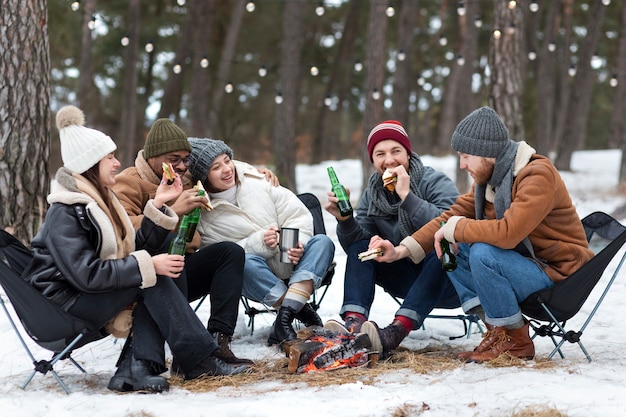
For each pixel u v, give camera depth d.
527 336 3.48
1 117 5.96
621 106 22.89
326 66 27.36
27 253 3.21
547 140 20.33
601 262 3.23
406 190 3.89
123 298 3.06
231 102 26.81
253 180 4.18
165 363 3.35
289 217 4.15
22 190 6.00
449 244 3.59
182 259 3.12
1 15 5.98
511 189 3.42
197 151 3.99
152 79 26.41
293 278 3.85
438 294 3.79
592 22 20.17
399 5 23.92
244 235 4.05
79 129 3.10
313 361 3.36
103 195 3.17
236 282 3.58
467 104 19.28
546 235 3.46
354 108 29.84
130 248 3.20
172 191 3.31
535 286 3.36
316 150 25.48
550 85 20.61
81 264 2.93
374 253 3.66
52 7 15.44
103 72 25.91
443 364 3.40
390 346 3.58
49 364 3.07
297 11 17.06
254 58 26.95
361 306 3.85
